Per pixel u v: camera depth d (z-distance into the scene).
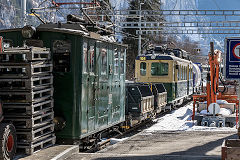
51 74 8.63
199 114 15.81
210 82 16.08
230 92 20.39
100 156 8.23
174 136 11.58
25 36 9.19
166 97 20.70
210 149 9.04
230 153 6.07
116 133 13.93
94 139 10.29
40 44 9.17
